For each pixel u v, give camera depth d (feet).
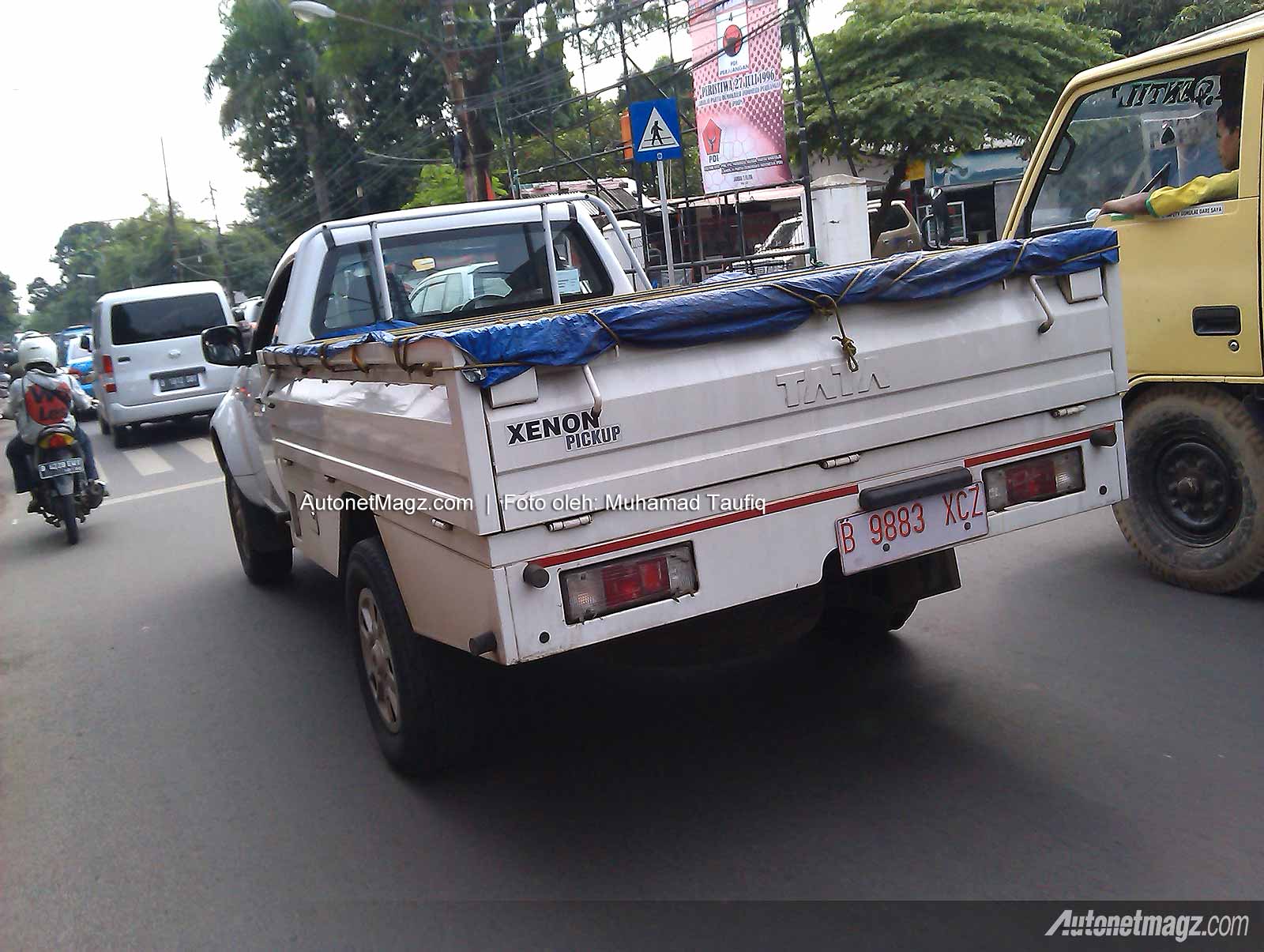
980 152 83.35
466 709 12.73
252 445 21.50
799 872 10.48
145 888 11.56
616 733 14.28
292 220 153.48
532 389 9.54
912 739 13.14
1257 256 15.17
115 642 21.07
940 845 10.73
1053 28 66.18
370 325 17.89
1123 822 10.85
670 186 74.23
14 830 13.34
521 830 11.94
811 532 10.94
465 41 92.58
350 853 11.80
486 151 95.30
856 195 59.77
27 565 29.76
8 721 17.35
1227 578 16.51
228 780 14.12
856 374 11.02
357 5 105.70
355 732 15.34
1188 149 17.12
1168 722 12.89
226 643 20.18
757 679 15.61
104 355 55.11
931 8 66.59
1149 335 16.71
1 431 84.38
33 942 10.73
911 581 13.88
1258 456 15.79
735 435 10.46
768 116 48.26
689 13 50.26
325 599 22.58
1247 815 10.77
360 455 12.96
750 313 10.39
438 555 10.79
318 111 136.05
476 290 18.42
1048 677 14.51
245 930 10.52
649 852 11.16
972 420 11.67
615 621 10.05
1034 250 11.85
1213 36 15.84
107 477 45.68
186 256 236.63
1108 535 20.56
